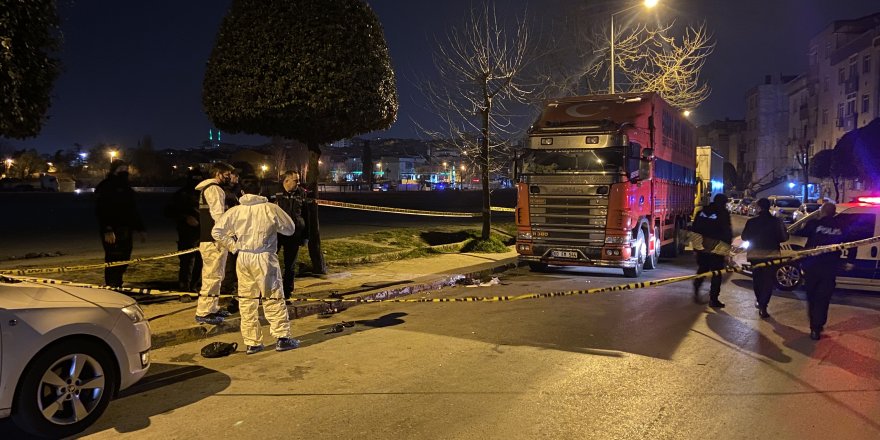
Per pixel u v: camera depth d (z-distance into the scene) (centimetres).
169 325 721
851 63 5034
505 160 1756
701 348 691
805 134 6159
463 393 535
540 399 520
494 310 916
